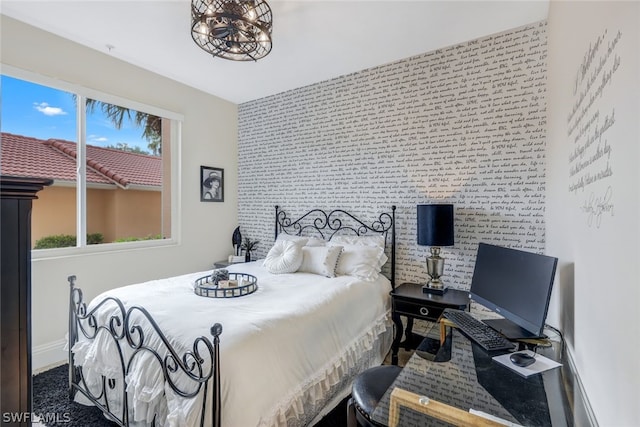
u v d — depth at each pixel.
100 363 1.68
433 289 2.50
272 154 3.84
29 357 0.92
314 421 1.69
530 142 2.32
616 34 0.82
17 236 0.89
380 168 3.04
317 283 2.38
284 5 2.10
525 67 2.34
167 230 3.46
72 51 2.59
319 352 1.71
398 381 1.22
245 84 3.49
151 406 1.40
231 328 1.46
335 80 3.30
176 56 2.85
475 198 2.55
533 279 1.45
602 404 0.90
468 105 2.57
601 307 0.93
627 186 0.74
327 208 3.39
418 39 2.54
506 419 1.01
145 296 1.94
